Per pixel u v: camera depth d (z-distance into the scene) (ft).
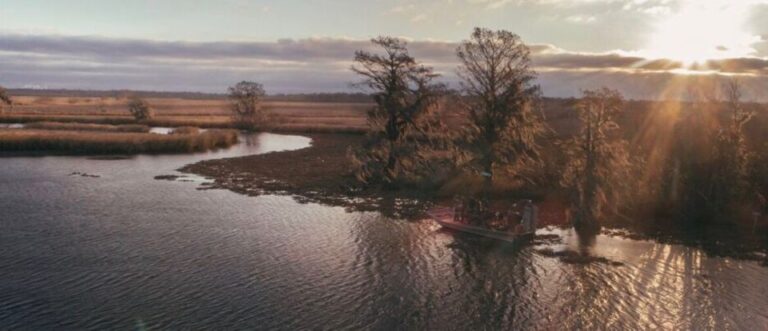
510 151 174.40
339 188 195.62
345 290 97.19
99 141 284.20
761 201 144.77
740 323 84.58
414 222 147.13
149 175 219.82
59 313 84.79
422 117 195.31
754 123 197.88
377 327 82.69
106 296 92.12
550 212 157.07
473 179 185.47
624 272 106.73
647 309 89.66
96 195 177.78
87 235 129.39
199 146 310.86
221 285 98.37
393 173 195.31
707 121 152.46
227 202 170.81
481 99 177.17
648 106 228.43
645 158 155.63
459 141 184.75
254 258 114.32
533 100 173.17
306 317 85.71
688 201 145.48
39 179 204.64
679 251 120.37
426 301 92.79
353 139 378.73
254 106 469.16
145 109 453.58
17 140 274.98
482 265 111.24
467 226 134.92
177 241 125.90
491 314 87.76
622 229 138.62
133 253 116.06
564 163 174.50
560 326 83.61
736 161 143.33
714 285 100.01
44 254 114.01
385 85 196.34
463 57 175.11
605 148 140.15
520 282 101.65
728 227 139.85
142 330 79.66
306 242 126.93
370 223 145.79
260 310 87.86
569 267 109.70
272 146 338.34
